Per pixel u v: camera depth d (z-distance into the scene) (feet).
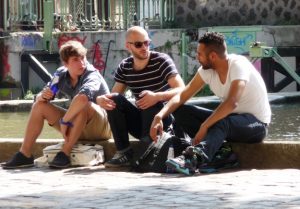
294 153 35.06
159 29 94.53
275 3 97.09
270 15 97.30
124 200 27.96
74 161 36.83
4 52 92.22
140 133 36.73
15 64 92.02
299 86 87.61
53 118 37.14
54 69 94.73
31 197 29.25
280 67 86.74
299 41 89.71
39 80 92.73
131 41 36.27
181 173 33.76
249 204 26.45
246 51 89.25
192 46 92.43
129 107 36.19
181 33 92.73
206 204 26.71
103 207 26.84
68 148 36.58
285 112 70.18
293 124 61.62
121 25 97.60
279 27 89.35
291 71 82.53
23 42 92.02
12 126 65.26
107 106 35.58
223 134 33.96
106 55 93.97
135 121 36.52
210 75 34.91
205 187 30.07
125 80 37.35
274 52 82.38
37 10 96.37
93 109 37.06
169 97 35.35
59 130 37.63
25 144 36.96
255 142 35.55
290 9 96.53
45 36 93.50
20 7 95.14
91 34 94.07
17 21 94.89
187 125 35.58
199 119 35.40
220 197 27.86
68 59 36.60
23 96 91.66
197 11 99.19
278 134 56.34
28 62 92.58
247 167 35.65
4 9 93.81
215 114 33.88
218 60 34.35
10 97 91.25
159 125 34.50
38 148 38.93
